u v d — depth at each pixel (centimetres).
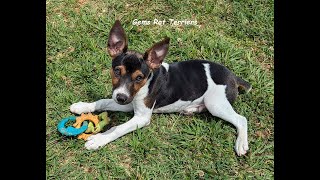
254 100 138
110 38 119
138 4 164
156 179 120
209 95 130
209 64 131
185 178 120
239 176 121
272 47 156
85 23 157
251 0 167
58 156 122
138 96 122
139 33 155
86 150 123
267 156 125
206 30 158
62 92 137
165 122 131
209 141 128
